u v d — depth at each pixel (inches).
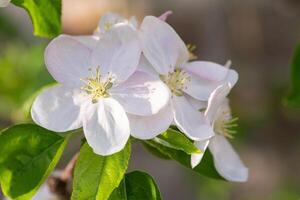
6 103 17.1
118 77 10.6
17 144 10.3
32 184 10.2
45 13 11.2
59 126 10.3
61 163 18.4
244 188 25.4
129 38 10.7
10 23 20.7
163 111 10.3
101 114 10.4
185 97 10.9
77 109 10.5
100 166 10.0
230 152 11.5
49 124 10.3
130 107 10.4
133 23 11.6
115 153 10.0
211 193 21.8
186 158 10.6
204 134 10.3
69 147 18.5
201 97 10.9
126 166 10.0
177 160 10.6
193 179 22.3
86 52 10.8
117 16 12.1
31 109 10.4
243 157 25.9
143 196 10.4
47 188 12.1
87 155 10.0
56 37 10.7
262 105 26.4
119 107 10.4
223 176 11.2
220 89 10.2
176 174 24.3
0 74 17.1
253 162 26.3
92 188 9.9
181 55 11.0
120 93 10.5
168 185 24.2
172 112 10.3
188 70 11.0
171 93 10.7
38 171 10.3
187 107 10.7
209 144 11.3
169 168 24.5
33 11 11.2
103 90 10.5
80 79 10.6
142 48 10.7
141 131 10.2
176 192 24.0
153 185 10.4
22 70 17.4
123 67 10.6
